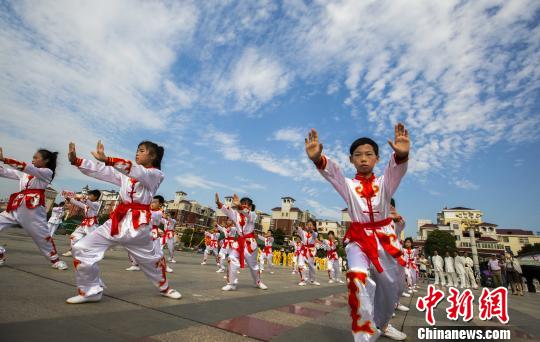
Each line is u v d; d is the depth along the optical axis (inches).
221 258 397.4
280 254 1027.9
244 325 121.6
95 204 331.3
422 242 2332.7
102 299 140.6
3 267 193.6
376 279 107.5
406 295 339.6
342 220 3257.9
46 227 209.2
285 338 109.7
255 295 213.3
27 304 114.7
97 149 125.3
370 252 102.9
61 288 150.3
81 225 327.3
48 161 208.4
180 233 1951.3
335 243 483.5
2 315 97.6
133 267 278.8
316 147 106.0
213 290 214.5
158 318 117.7
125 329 99.7
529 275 692.1
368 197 109.7
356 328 91.3
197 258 696.4
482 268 823.1
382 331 124.6
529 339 147.3
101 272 235.0
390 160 108.3
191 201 3029.0
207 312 136.9
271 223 2962.6
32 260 242.5
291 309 171.3
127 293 161.5
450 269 621.6
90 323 101.4
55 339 83.0
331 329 131.0
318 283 403.9
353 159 120.6
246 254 241.0
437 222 2940.5
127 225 141.9
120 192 150.9
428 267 1071.0
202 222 2994.6
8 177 205.3
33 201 201.3
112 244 141.6
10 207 198.5
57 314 107.0
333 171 111.5
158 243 327.0
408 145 103.5
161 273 157.8
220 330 111.2
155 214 324.2
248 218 245.9
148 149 157.0
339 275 474.3
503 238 2576.3
